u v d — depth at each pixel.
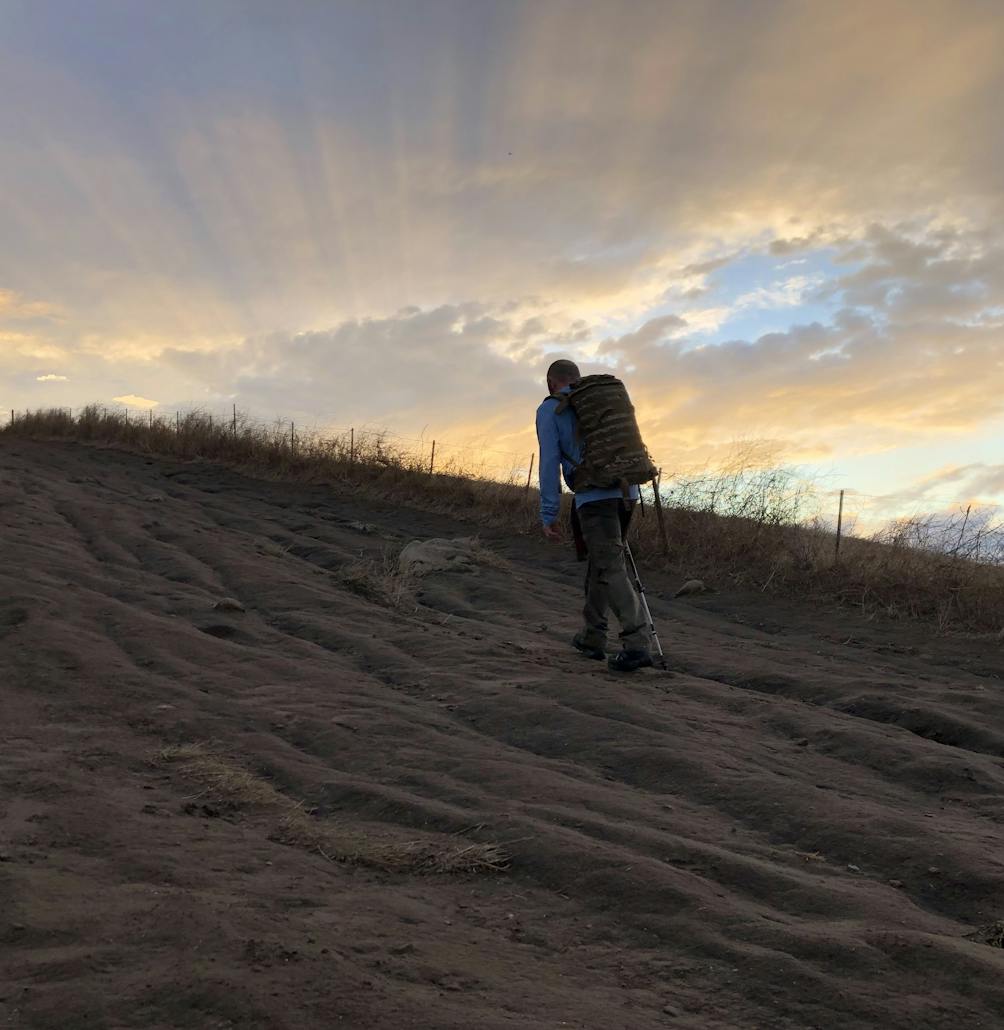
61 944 2.13
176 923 2.21
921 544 11.59
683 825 3.42
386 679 5.62
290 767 3.84
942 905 2.93
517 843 3.08
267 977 1.98
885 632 9.54
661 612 10.16
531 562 12.85
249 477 19.83
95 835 2.90
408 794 3.55
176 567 8.41
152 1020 1.82
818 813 3.59
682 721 4.90
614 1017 2.03
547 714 4.80
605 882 2.79
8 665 4.96
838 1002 2.15
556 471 6.02
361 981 2.02
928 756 4.54
